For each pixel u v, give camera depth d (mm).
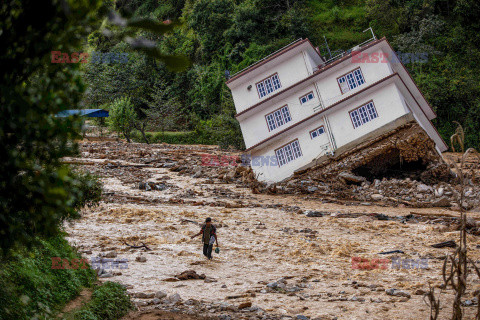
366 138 34281
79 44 3986
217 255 16484
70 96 4266
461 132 6055
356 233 21594
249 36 79688
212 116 68438
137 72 83312
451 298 12031
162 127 75938
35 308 7637
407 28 76250
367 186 33469
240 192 33062
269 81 37688
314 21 81312
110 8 3396
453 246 18766
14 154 4160
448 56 68562
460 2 72250
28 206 4391
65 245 10719
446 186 31531
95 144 55094
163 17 99875
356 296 12148
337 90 35500
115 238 17594
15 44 3982
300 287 13047
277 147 36531
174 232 19672
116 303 9484
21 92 4062
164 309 10039
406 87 34750
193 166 41969
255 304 11164
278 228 21984
